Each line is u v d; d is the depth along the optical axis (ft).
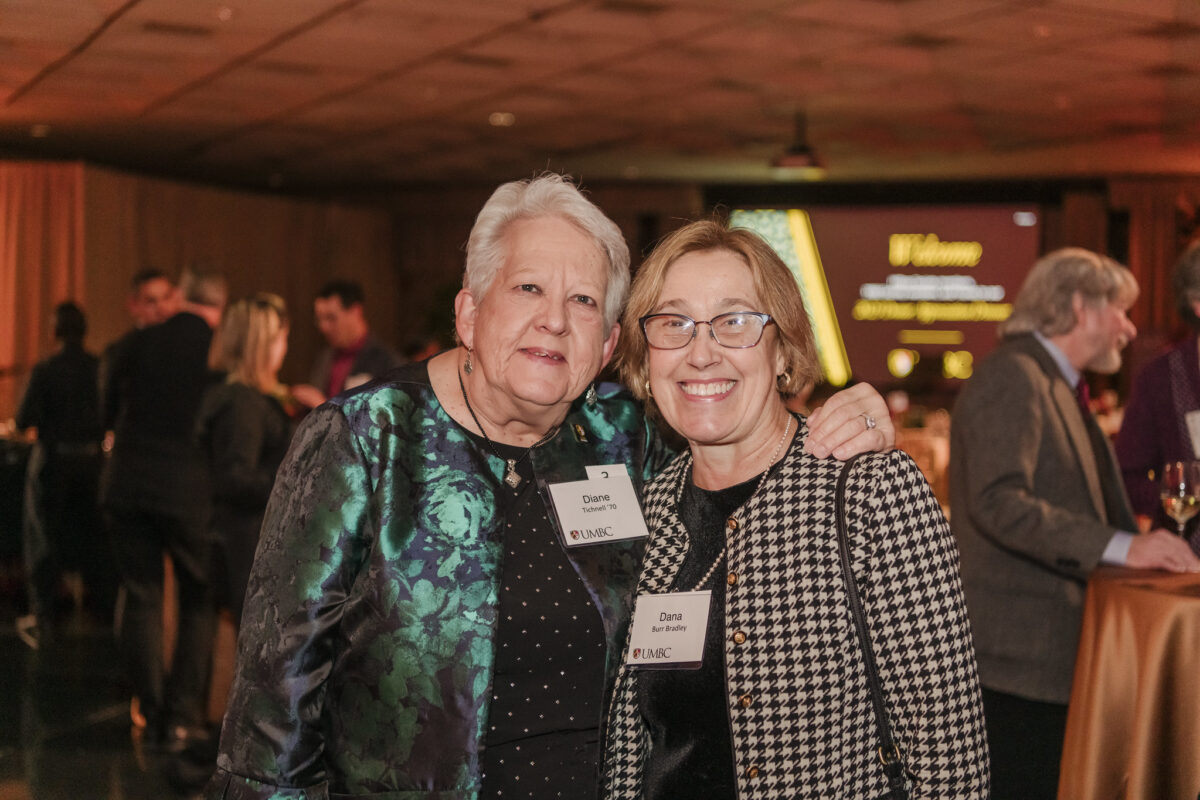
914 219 38.45
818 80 22.20
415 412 4.84
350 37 18.84
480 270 4.85
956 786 4.52
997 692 8.05
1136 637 6.69
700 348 4.93
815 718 4.58
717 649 4.75
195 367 12.85
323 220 42.22
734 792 4.68
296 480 4.72
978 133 28.32
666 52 19.88
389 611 4.56
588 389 5.45
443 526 4.68
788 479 4.89
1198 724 6.45
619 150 31.55
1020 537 7.63
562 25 18.02
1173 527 8.66
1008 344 8.42
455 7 16.93
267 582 4.63
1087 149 30.58
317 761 4.61
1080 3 16.65
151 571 12.94
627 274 5.12
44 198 31.53
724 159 33.04
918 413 27.14
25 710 13.96
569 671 4.82
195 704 12.76
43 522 18.29
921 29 18.25
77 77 22.26
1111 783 6.85
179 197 35.65
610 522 5.06
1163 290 35.81
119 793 11.21
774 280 5.02
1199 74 21.12
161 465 12.54
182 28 18.25
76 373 18.38
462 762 4.51
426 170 35.94
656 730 4.95
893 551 4.60
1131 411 9.86
